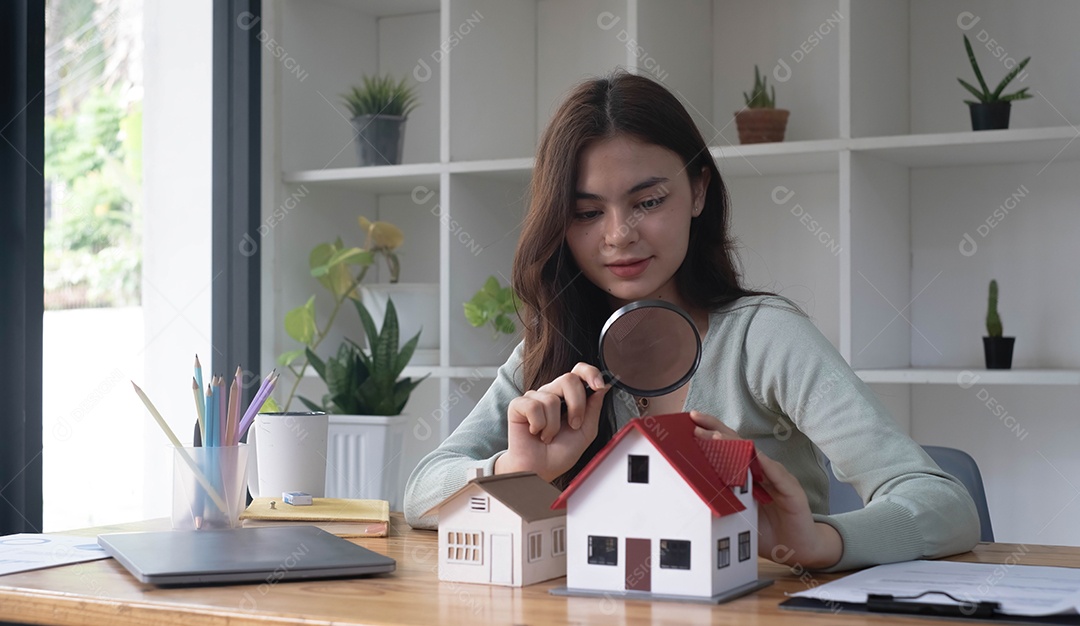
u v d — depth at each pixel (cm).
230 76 260
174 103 264
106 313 248
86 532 128
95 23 244
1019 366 238
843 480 118
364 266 272
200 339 263
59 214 232
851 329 216
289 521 132
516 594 87
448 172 249
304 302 275
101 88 246
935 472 111
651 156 120
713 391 132
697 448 89
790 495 91
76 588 92
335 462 242
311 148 277
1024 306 238
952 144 211
